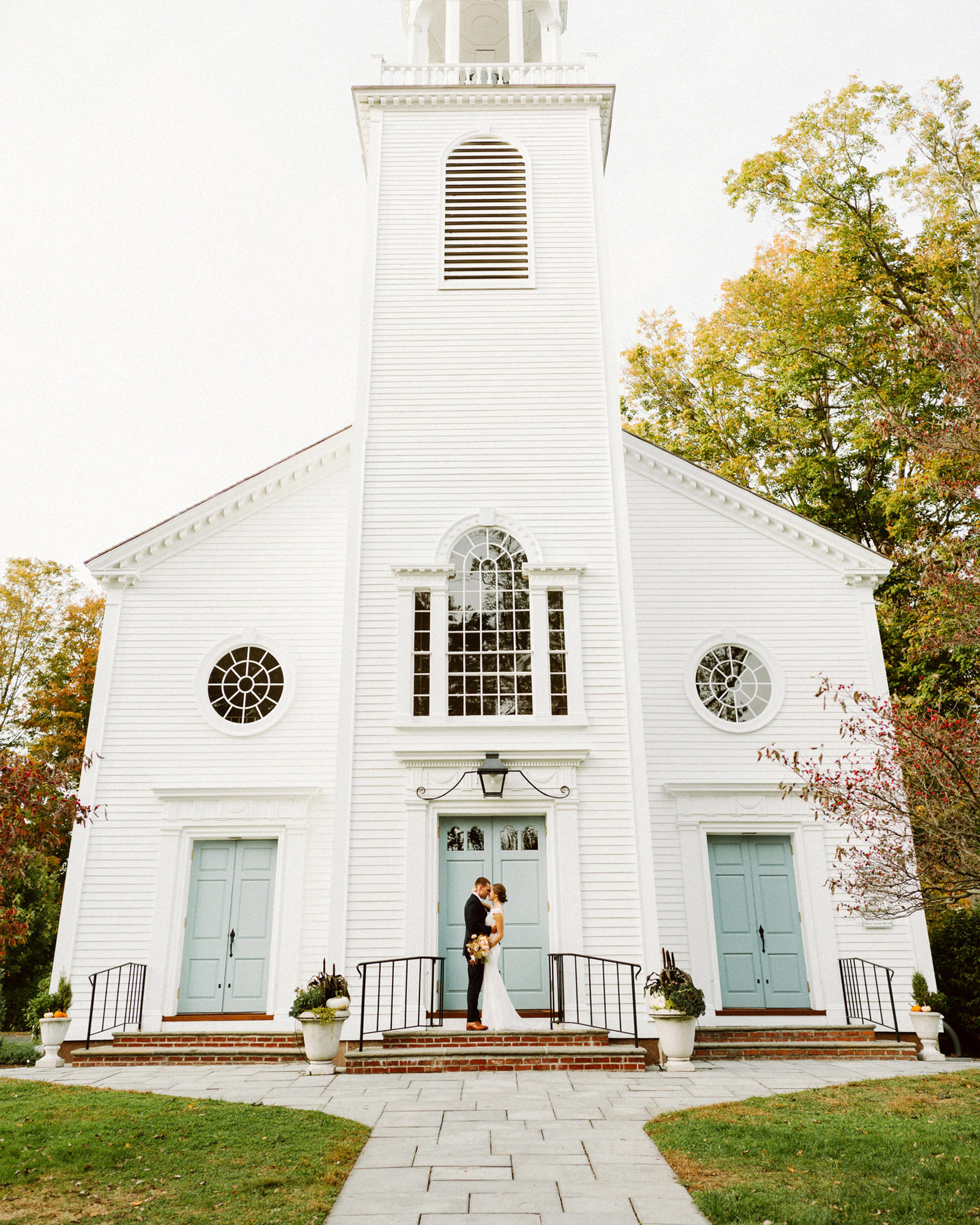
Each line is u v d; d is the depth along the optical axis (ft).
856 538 82.43
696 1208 20.26
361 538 47.24
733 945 46.44
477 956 38.14
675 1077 34.73
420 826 42.45
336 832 42.09
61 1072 37.27
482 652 45.75
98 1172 22.66
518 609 46.70
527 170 54.44
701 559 52.47
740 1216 19.57
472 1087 32.76
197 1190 21.39
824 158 82.84
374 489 48.11
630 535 52.80
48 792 29.04
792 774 48.75
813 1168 22.57
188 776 47.65
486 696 45.11
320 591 51.13
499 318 51.29
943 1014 44.91
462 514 47.75
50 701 103.76
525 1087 32.60
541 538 47.50
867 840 37.22
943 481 41.96
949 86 78.95
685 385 92.12
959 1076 32.24
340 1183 21.80
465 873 42.83
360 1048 37.55
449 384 49.98
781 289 81.10
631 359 94.07
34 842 29.53
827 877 46.75
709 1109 28.45
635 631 45.80
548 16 63.41
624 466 53.88
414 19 63.52
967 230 73.61
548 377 50.16
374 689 44.60
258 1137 25.17
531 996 41.22
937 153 78.89
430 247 52.90
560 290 51.96
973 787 30.04
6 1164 22.94
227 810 46.88
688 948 45.75
